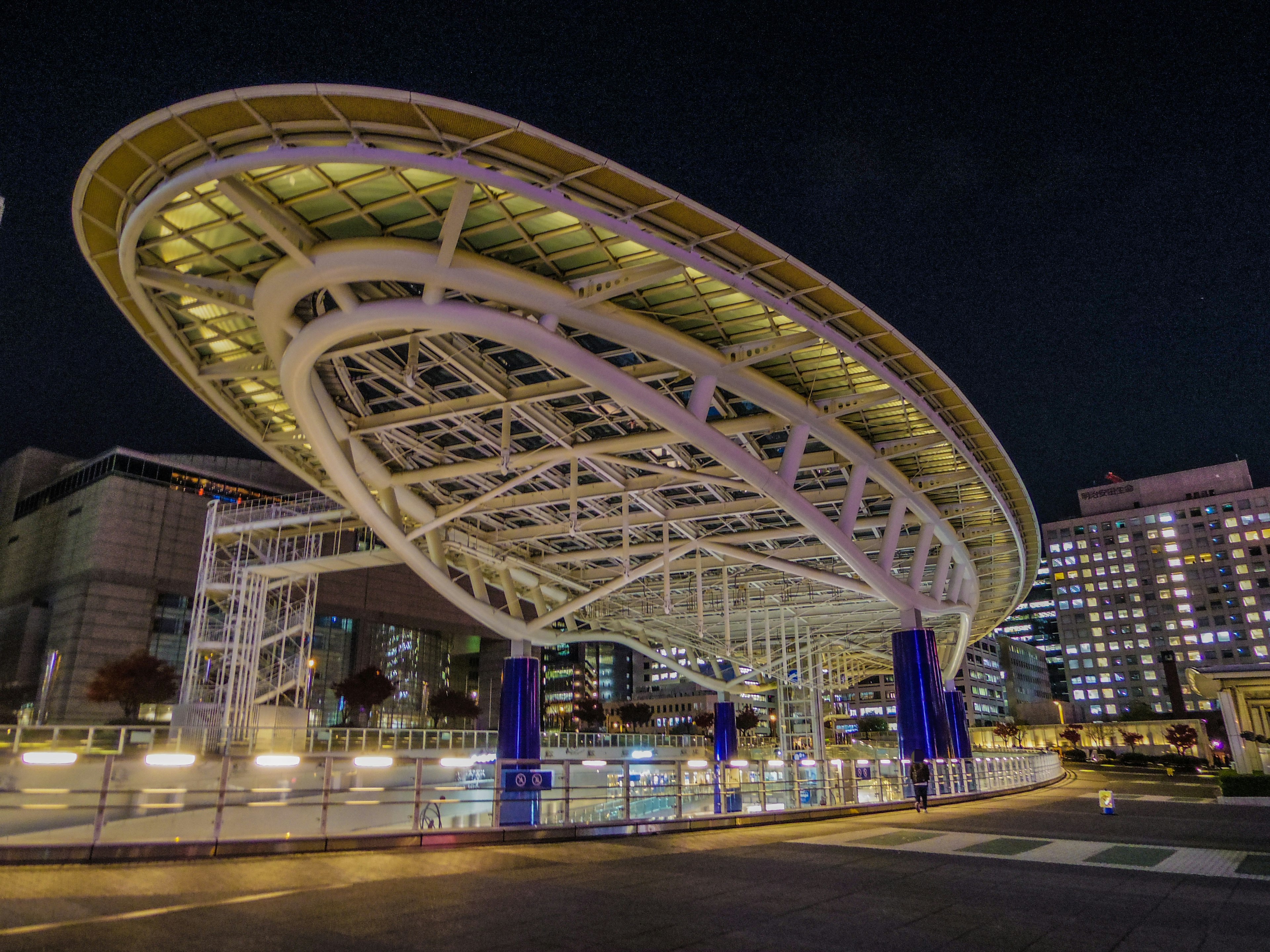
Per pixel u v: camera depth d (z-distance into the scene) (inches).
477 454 1369.3
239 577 2027.6
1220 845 658.8
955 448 1181.1
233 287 870.4
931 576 2025.1
